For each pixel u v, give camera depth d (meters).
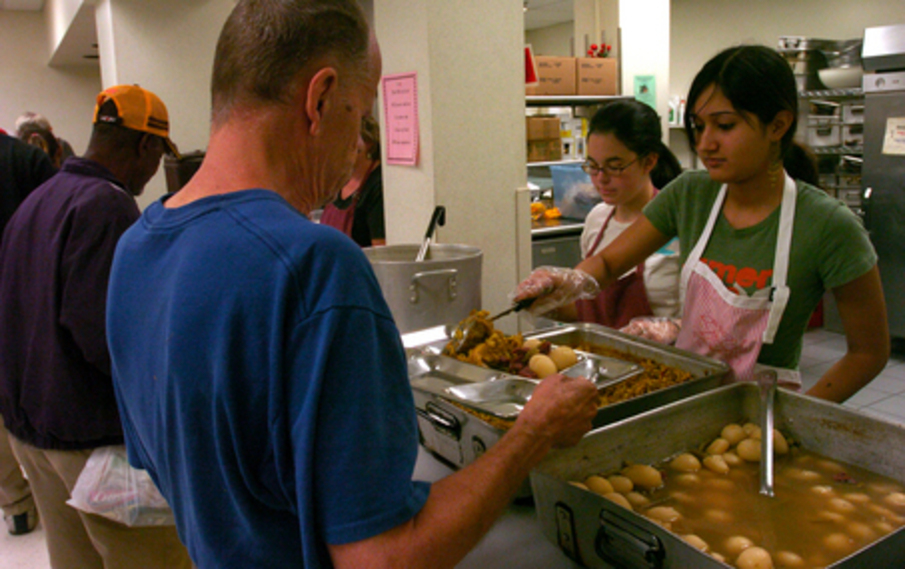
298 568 0.61
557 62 3.91
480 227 2.49
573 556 0.85
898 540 0.70
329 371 0.54
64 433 1.45
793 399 1.06
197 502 0.61
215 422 0.57
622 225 1.88
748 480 0.98
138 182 1.71
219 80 0.64
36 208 1.48
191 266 0.58
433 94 2.29
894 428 0.94
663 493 0.96
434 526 0.58
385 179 2.60
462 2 2.31
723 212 1.34
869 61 3.93
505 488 0.66
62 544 1.69
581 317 1.83
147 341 0.63
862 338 1.21
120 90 1.60
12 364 1.50
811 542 0.83
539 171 4.67
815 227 1.19
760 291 1.25
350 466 0.54
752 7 6.46
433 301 1.63
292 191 0.66
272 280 0.55
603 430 0.97
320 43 0.62
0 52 7.58
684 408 1.06
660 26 4.45
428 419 1.10
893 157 3.90
